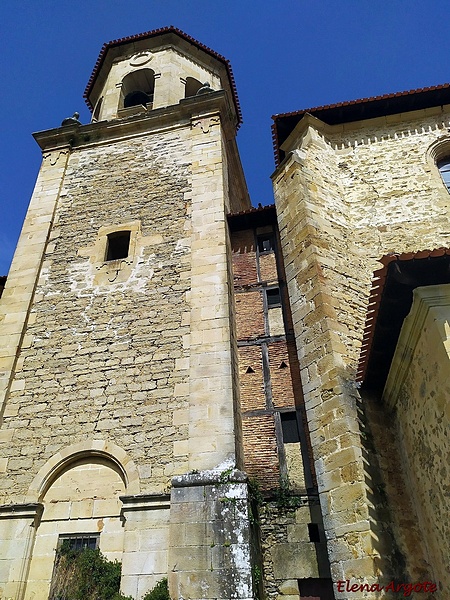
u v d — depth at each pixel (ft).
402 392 24.53
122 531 26.50
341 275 30.99
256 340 36.29
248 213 40.55
